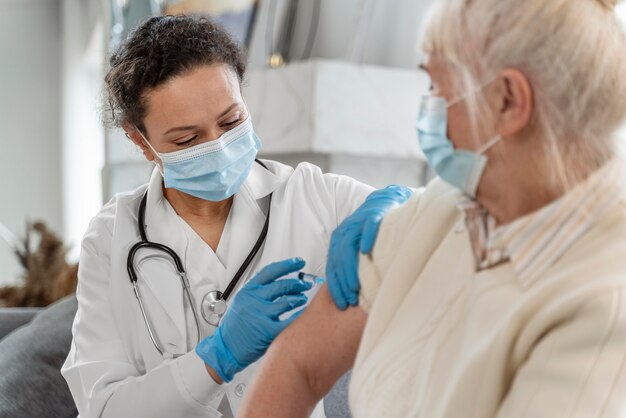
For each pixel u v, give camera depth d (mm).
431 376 915
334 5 3588
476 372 842
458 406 851
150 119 1437
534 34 803
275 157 3438
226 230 1559
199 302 1485
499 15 819
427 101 890
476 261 919
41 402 1995
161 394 1334
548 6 805
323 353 1128
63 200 6066
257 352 1285
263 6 3930
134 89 1421
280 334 1173
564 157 832
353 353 1116
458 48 845
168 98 1398
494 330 849
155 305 1479
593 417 749
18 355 2088
